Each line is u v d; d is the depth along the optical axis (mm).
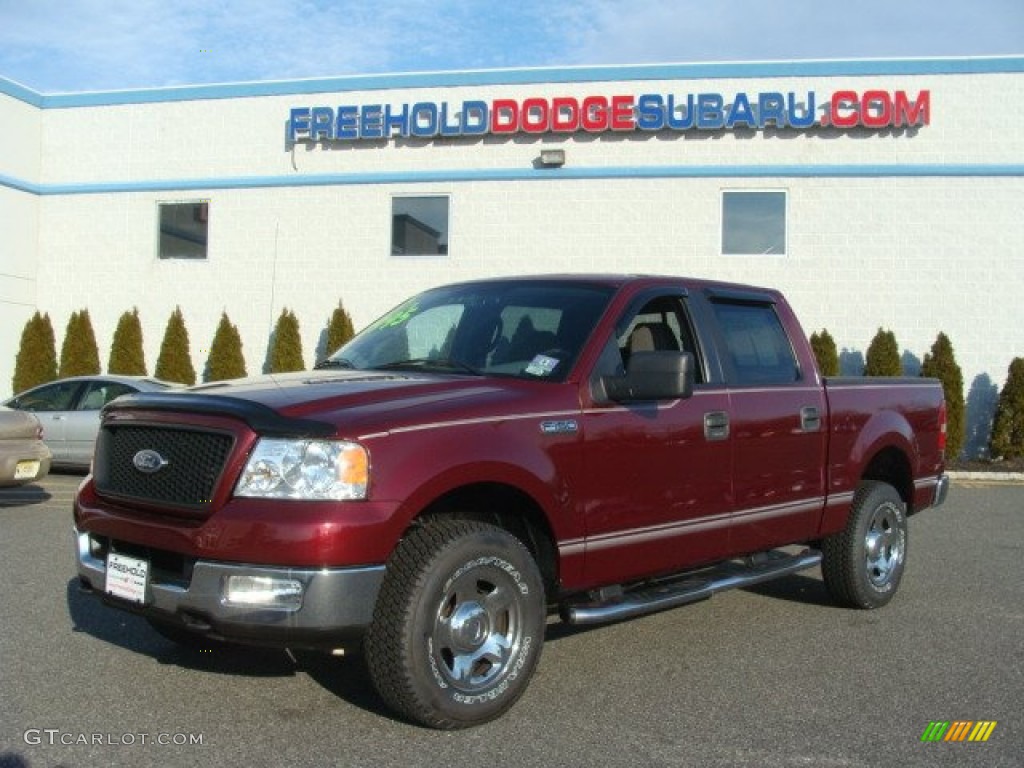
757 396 5785
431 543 4184
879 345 15664
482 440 4359
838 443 6359
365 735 4246
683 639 5965
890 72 16281
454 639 4234
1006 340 16172
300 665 5199
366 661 4188
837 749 4219
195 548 3998
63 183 18891
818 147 16500
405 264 17516
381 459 4047
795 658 5578
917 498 7195
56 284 18906
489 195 17234
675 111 16672
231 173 18172
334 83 17734
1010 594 7250
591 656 5566
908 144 16344
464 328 5465
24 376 17844
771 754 4148
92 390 13258
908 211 16328
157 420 4359
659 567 5191
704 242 16672
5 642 5504
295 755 4023
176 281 18406
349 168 17719
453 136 17266
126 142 18656
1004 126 16172
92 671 5039
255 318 18062
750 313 6145
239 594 3910
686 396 4781
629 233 16859
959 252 16234
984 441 16203
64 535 8742
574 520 4715
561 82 16938
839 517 6402
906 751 4211
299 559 3855
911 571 8078
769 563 6176
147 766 3893
